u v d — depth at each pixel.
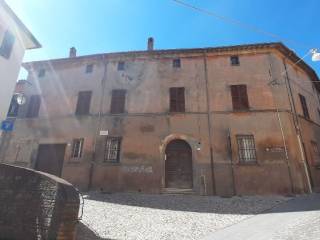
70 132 15.58
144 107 15.34
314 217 6.75
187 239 5.71
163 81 15.82
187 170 14.04
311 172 13.98
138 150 14.35
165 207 9.70
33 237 5.16
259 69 15.30
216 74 15.52
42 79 17.78
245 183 12.95
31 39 12.11
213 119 14.43
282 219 6.92
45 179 5.53
